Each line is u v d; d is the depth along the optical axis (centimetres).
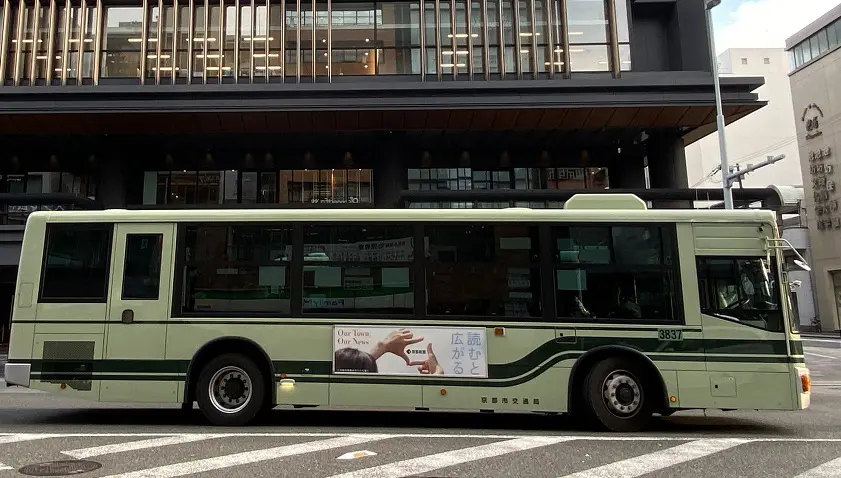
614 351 795
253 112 2173
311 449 660
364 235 832
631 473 565
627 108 2188
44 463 589
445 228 830
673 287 798
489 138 2475
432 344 797
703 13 2477
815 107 4272
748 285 794
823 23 4197
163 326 820
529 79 2362
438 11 2411
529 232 824
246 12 2416
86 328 823
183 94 2164
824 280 4175
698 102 2169
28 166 2603
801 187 4966
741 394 766
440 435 752
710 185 5788
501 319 800
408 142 2511
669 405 770
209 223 843
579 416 896
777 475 561
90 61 2400
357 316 809
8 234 2264
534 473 562
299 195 2589
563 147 2612
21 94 2136
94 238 848
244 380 822
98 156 2605
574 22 2420
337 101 2170
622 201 862
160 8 2411
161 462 596
